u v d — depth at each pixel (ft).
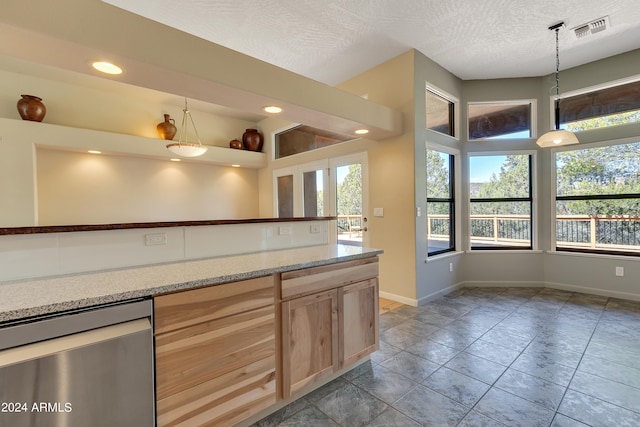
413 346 8.39
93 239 5.20
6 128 11.35
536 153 14.30
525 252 14.46
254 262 5.96
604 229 12.94
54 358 3.37
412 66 11.68
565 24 10.07
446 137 13.62
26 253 4.64
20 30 5.00
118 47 5.84
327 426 5.38
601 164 12.94
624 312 10.82
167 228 6.02
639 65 11.78
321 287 6.24
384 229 12.84
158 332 4.21
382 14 9.45
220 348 4.81
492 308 11.51
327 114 9.47
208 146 17.25
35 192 11.87
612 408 5.68
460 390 6.35
